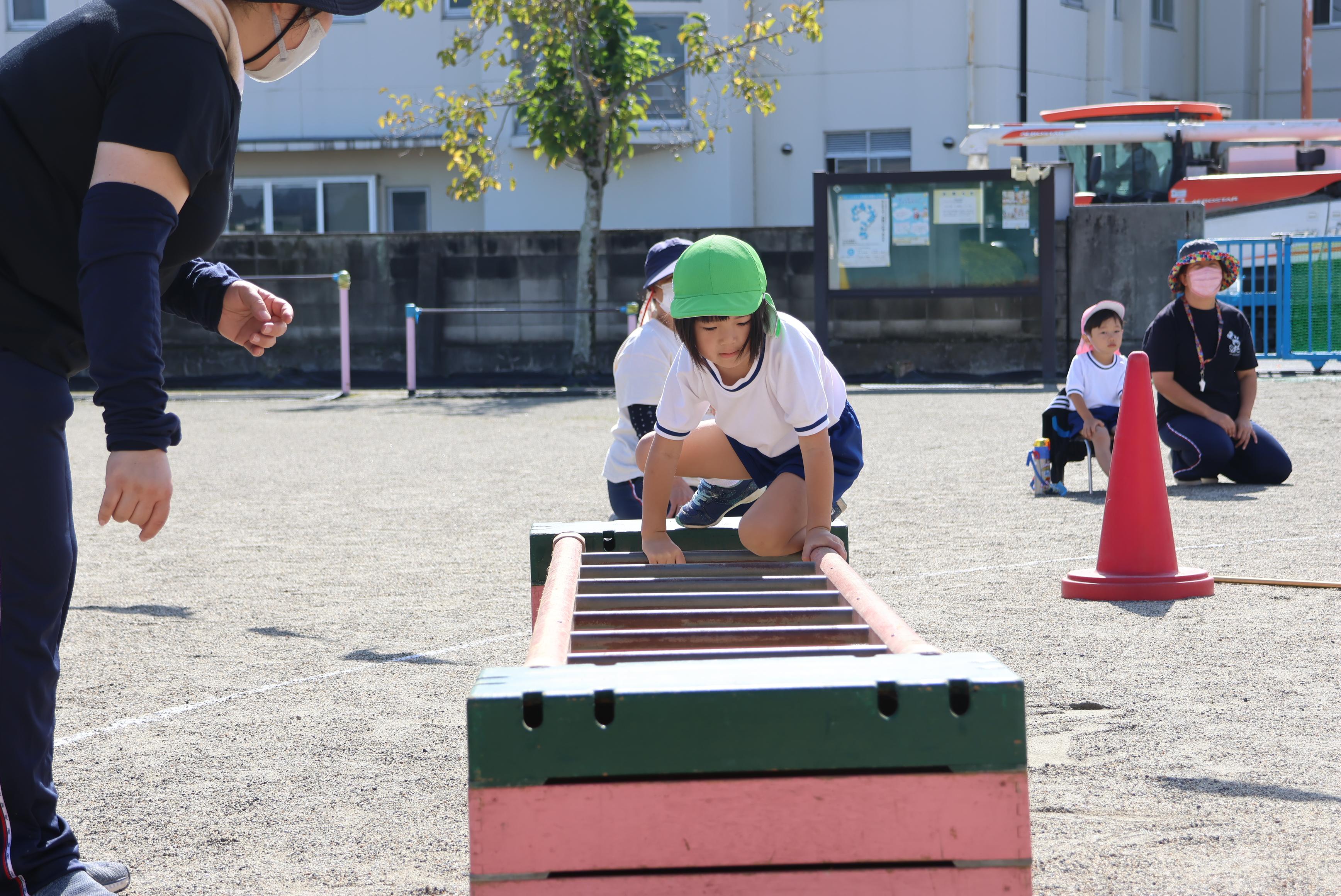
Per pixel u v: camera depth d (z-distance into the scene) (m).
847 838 1.84
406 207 22.08
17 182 2.36
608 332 18.47
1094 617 4.89
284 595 5.72
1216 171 18.92
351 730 3.75
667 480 3.60
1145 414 5.25
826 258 16.05
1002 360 16.97
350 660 4.56
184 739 3.69
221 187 2.52
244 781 3.34
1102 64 23.55
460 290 18.64
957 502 7.88
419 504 8.37
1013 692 1.84
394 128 20.88
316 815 3.10
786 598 2.95
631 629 2.81
